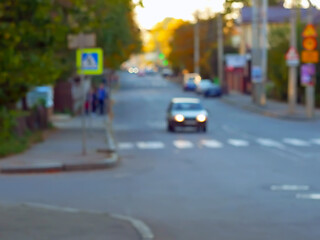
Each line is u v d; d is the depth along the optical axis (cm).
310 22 4725
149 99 8094
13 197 1639
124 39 4266
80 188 1786
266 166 2216
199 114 3853
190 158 2506
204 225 1255
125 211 1425
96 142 3091
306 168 2150
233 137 3481
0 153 2420
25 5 1043
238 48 10231
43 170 2164
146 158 2536
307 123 4625
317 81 5981
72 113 5359
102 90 5550
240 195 1620
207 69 10181
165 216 1359
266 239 1120
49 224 1214
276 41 6412
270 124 4525
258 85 6350
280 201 1527
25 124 3269
